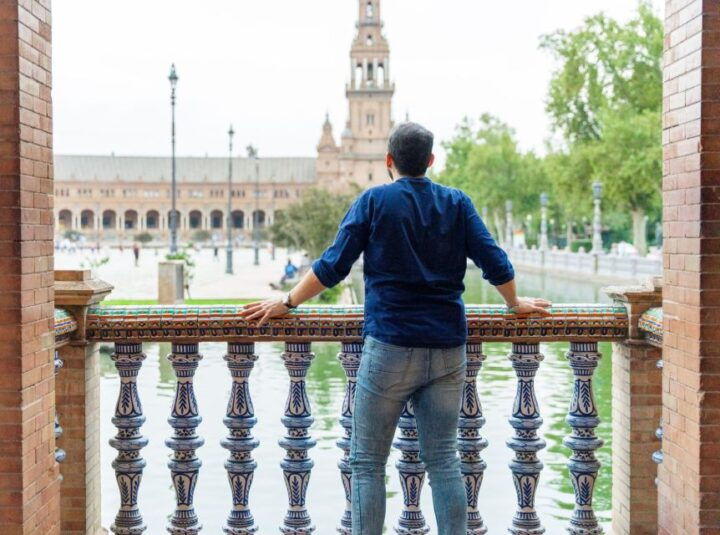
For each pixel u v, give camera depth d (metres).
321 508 8.18
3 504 3.92
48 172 4.22
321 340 4.64
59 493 4.45
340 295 37.16
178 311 4.68
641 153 47.84
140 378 15.63
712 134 3.92
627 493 4.92
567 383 13.93
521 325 4.66
